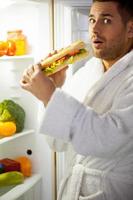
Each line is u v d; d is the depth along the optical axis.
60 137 0.85
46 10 1.65
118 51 0.96
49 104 0.83
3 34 1.84
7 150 1.90
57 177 1.75
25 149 1.86
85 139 0.82
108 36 0.91
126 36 0.95
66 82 1.21
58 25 1.64
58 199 1.12
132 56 0.95
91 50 1.20
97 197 0.96
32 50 1.78
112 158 0.94
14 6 1.76
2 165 1.64
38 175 1.80
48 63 0.96
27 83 0.88
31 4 1.70
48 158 1.78
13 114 1.69
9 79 1.85
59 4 1.62
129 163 0.94
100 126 0.81
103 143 0.82
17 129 1.73
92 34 0.93
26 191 1.65
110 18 0.90
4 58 1.71
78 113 0.82
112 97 0.95
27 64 1.79
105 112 0.93
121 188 0.94
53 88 0.87
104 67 1.09
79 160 1.04
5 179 1.57
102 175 0.96
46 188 1.80
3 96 1.88
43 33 1.67
